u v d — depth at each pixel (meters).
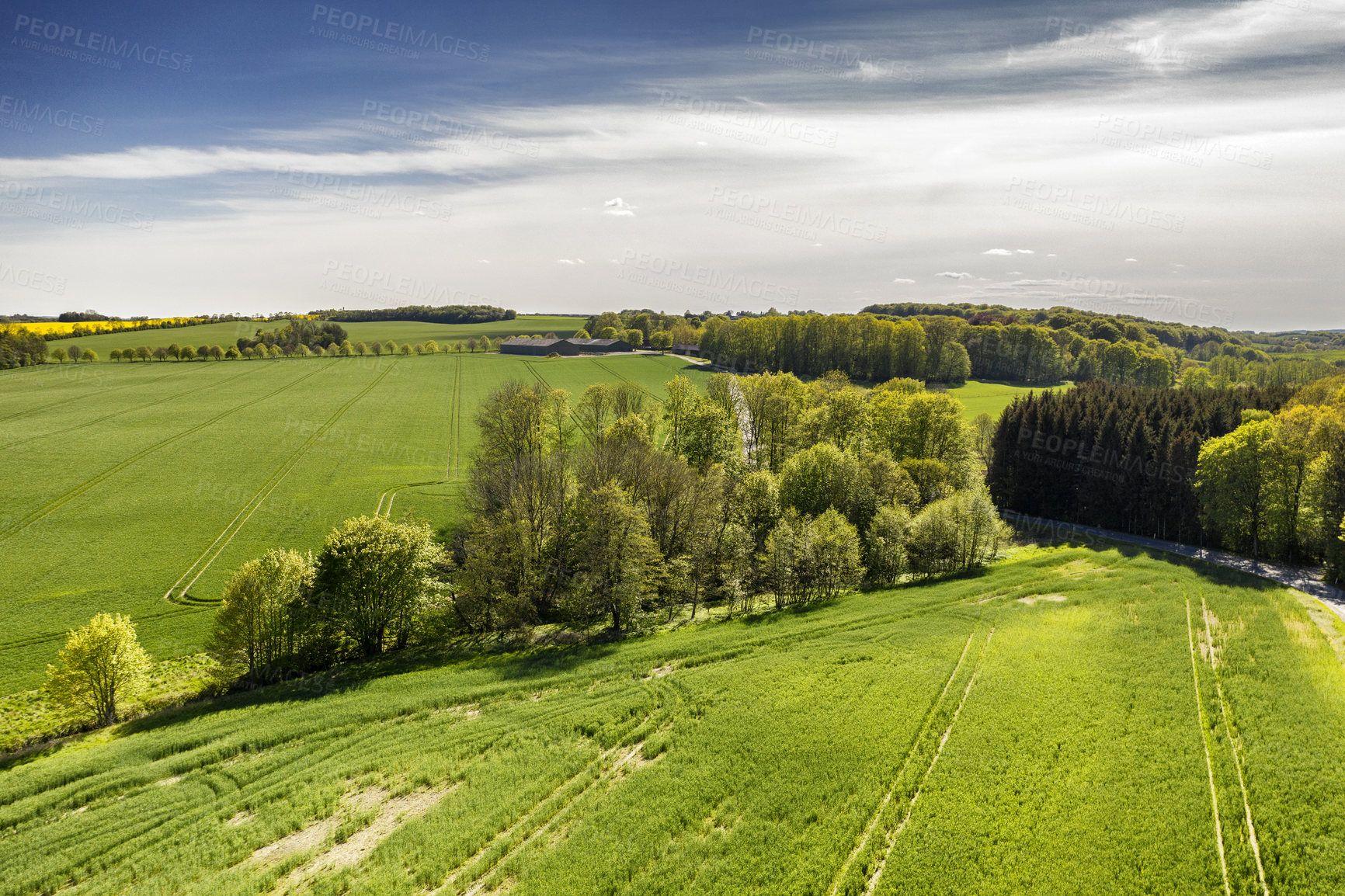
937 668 38.66
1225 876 23.17
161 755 34.00
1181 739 30.58
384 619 49.25
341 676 44.50
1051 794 27.41
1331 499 56.00
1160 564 58.47
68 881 25.09
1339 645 40.41
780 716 34.16
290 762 32.72
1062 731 31.64
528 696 39.16
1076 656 39.22
